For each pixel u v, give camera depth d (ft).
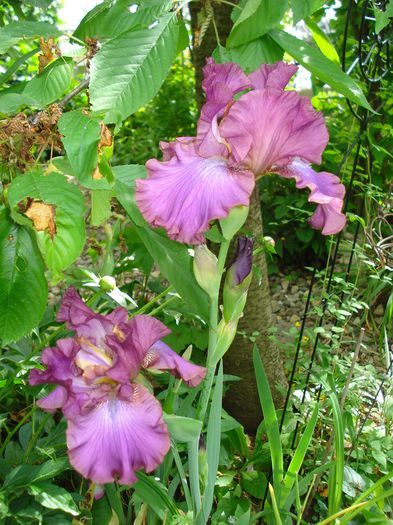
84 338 1.14
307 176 1.19
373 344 3.01
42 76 1.17
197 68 2.06
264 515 1.66
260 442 2.04
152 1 1.20
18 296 1.09
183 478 1.42
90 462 1.04
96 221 1.24
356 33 3.61
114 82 1.10
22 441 1.58
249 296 2.14
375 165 3.32
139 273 3.47
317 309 1.91
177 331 2.09
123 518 1.52
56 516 1.31
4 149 1.08
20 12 1.92
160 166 1.11
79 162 0.99
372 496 1.74
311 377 1.90
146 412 1.10
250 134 1.07
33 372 1.13
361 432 2.03
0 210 1.11
